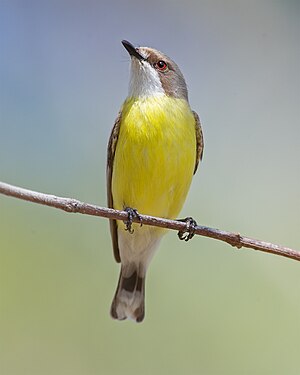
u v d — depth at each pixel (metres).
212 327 2.24
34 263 2.24
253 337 2.24
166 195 2.21
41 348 2.23
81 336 2.24
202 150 2.23
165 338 2.24
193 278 2.25
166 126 2.21
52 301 2.24
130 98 2.22
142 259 2.24
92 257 2.25
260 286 2.24
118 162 2.21
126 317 2.24
